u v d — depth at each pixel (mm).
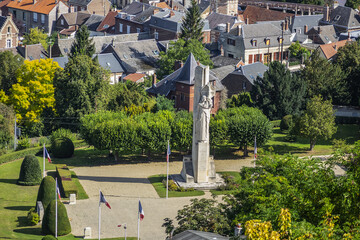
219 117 140125
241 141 135875
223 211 86625
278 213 58875
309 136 141000
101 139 132000
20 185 120375
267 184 67250
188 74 165000
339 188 63531
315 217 61969
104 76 162000
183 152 141375
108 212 106188
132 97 157125
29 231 96812
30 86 159750
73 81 153625
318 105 141750
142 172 128000
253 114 140750
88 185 119625
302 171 66875
